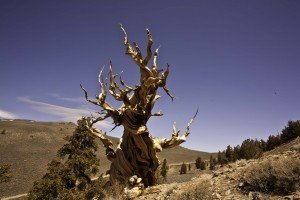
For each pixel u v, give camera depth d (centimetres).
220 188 710
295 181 592
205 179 816
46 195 2020
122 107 1477
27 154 8288
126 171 1416
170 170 7144
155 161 1434
